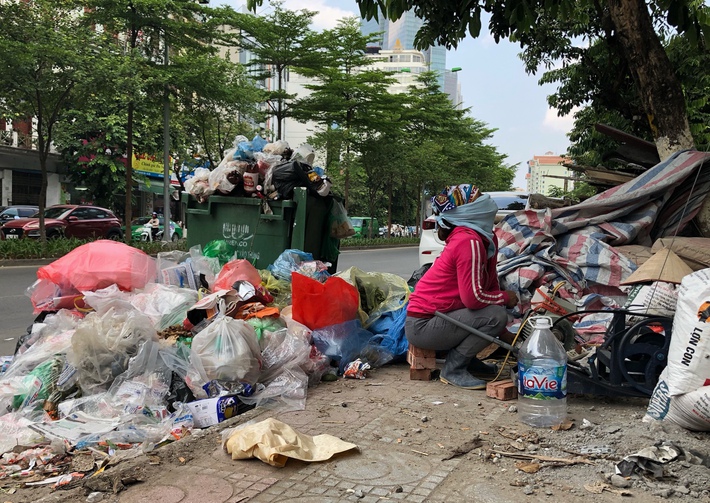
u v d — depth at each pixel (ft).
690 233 24.25
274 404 14.23
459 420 13.24
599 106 42.86
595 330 20.15
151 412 13.25
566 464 10.88
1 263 52.44
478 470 10.67
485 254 15.34
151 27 56.95
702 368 11.78
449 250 15.24
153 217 94.94
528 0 20.67
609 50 35.53
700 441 11.62
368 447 11.71
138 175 104.27
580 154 53.57
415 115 107.24
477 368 16.98
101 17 54.29
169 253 21.44
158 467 10.77
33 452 11.70
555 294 16.61
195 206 23.76
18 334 25.58
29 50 47.39
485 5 22.91
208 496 9.68
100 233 77.77
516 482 10.17
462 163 139.13
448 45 24.88
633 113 38.83
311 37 78.38
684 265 15.46
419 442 11.96
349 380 16.75
